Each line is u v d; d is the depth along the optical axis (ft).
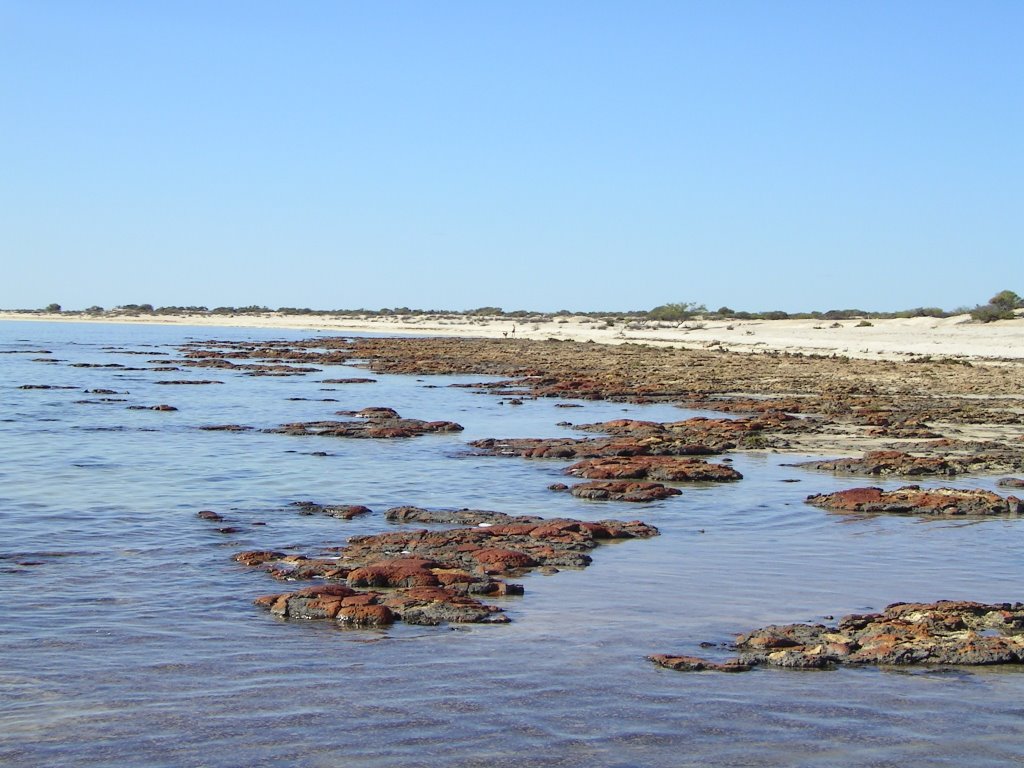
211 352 276.62
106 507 67.46
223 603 44.93
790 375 190.90
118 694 33.47
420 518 64.34
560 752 28.99
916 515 66.90
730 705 32.63
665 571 51.37
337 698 33.12
